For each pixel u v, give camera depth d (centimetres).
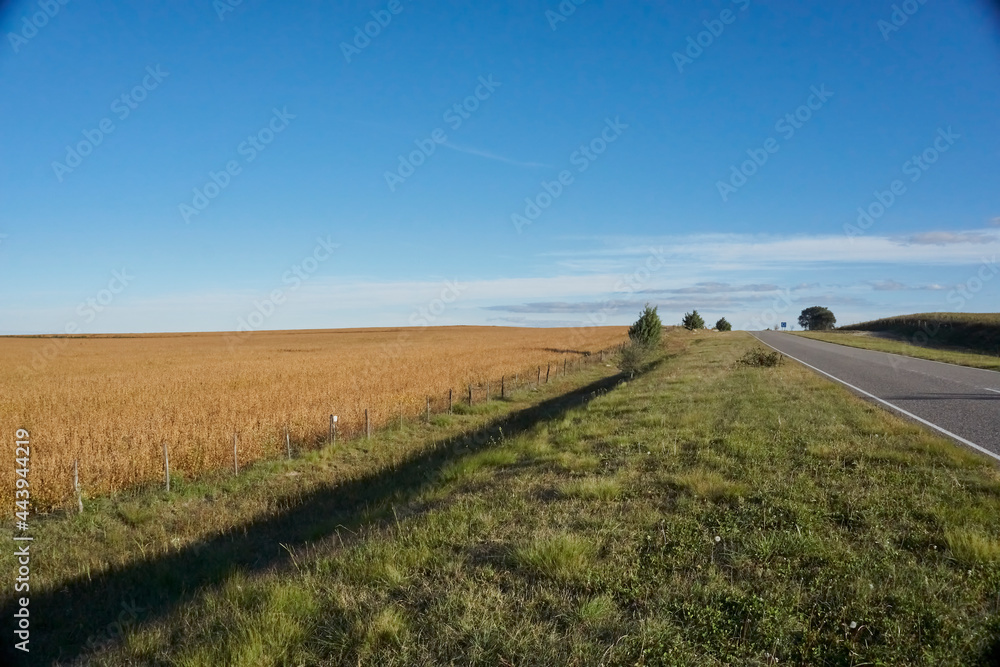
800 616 361
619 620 368
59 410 1700
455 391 2227
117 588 624
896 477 627
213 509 920
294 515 872
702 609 373
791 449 776
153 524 860
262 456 1266
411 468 1095
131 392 2166
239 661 347
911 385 1595
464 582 429
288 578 468
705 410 1115
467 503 630
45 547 757
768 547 451
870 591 383
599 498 602
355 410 1661
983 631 335
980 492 581
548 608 388
